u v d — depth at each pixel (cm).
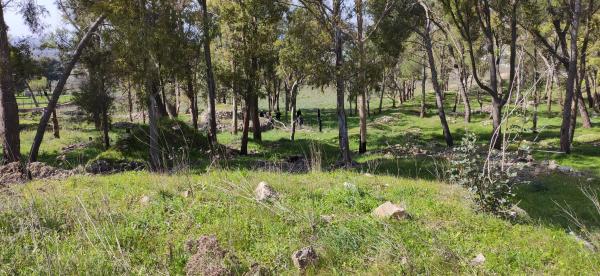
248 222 762
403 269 617
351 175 1352
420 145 3278
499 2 2730
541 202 1346
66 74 2077
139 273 582
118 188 1020
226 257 615
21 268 588
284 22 3353
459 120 4766
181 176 1153
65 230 721
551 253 711
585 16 2945
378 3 2884
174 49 1966
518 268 648
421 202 967
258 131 3656
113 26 1889
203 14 2595
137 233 711
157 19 1934
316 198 928
